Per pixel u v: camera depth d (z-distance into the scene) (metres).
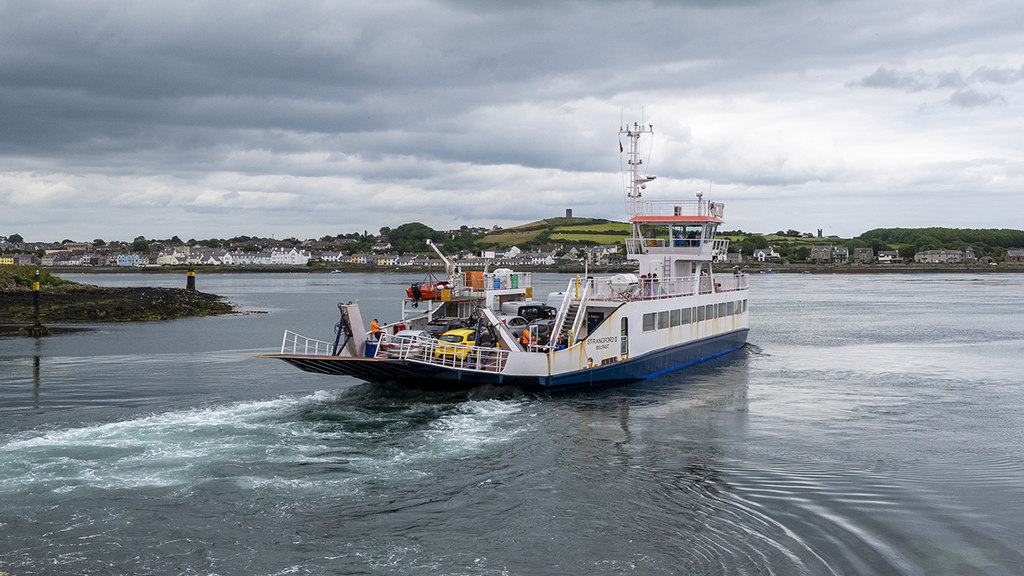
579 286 39.97
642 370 41.41
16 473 23.20
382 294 157.75
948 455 26.25
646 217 49.00
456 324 40.12
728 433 29.41
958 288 172.50
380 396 35.31
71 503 20.75
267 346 60.03
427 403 33.97
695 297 47.66
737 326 55.88
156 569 16.94
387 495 21.69
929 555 17.81
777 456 26.05
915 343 61.28
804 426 30.72
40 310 85.12
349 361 31.22
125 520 19.64
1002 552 18.00
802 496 21.81
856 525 19.61
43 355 53.28
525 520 19.88
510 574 16.78
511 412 32.44
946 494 22.03
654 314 42.25
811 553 17.88
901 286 186.25
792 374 44.31
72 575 16.61
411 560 17.50
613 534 18.98
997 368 47.31
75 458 24.81
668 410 33.50
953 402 36.03
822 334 69.00
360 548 18.12
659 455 26.08
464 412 32.31
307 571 16.92
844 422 31.50
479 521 19.81
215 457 25.05
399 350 34.84
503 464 24.78
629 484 22.81
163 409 33.38
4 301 90.94
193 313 95.75
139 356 52.78
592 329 38.84
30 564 17.11
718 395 37.28
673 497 21.67
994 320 83.94
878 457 25.97
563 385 36.97
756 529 19.31
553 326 40.91
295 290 180.75
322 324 82.56
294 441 27.23
